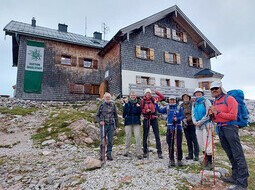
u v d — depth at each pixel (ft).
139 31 47.57
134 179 9.66
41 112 30.04
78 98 49.85
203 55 60.18
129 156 14.37
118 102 36.09
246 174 8.46
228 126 9.13
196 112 12.09
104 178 9.96
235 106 8.89
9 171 11.54
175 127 12.12
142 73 46.29
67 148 16.66
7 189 9.22
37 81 44.70
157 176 9.97
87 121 23.06
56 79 47.39
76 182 9.63
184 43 56.85
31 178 10.51
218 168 11.07
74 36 58.85
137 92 42.88
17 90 42.11
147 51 49.62
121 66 43.47
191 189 8.34
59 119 25.17
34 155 14.78
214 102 10.27
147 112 13.97
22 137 19.44
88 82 52.21
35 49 45.68
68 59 51.52
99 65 55.16
